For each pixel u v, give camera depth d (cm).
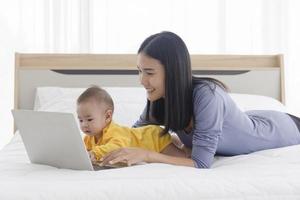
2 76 275
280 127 160
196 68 272
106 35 280
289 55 294
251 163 134
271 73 277
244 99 243
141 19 283
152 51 130
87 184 102
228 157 153
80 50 278
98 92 150
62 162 126
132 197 97
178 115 134
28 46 274
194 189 101
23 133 128
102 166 131
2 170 122
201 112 132
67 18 276
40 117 118
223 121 141
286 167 124
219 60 277
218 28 288
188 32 286
